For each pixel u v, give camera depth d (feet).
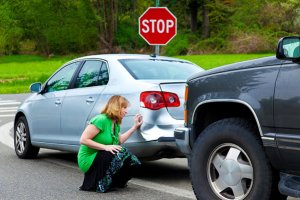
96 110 26.63
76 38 300.81
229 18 276.21
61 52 313.32
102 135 23.04
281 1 254.88
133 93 25.09
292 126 16.07
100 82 27.45
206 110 19.26
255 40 232.12
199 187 18.54
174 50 275.59
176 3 289.94
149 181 25.63
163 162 31.45
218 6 283.38
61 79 30.60
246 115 18.63
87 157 23.13
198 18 307.78
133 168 23.34
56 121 29.73
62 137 29.32
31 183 25.00
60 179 26.03
